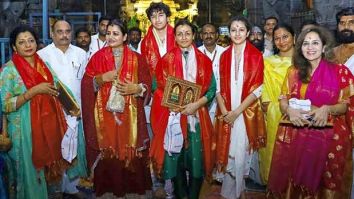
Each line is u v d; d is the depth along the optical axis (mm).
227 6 14594
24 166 4336
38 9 11586
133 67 4574
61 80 5000
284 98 4035
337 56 4754
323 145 3822
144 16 12625
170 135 4488
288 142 3973
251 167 5387
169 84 4496
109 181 4617
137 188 4637
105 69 4551
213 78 4703
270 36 6430
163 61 4613
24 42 4391
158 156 4539
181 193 4691
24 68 4395
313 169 3848
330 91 3803
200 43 7352
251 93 4582
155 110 4582
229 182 4801
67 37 5070
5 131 4328
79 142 5016
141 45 5238
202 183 5004
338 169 3834
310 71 3930
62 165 4625
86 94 4578
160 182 5574
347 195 3928
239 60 4672
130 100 4535
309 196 3932
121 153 4488
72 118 4746
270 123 4789
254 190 5516
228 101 4660
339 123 3869
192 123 4559
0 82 4371
